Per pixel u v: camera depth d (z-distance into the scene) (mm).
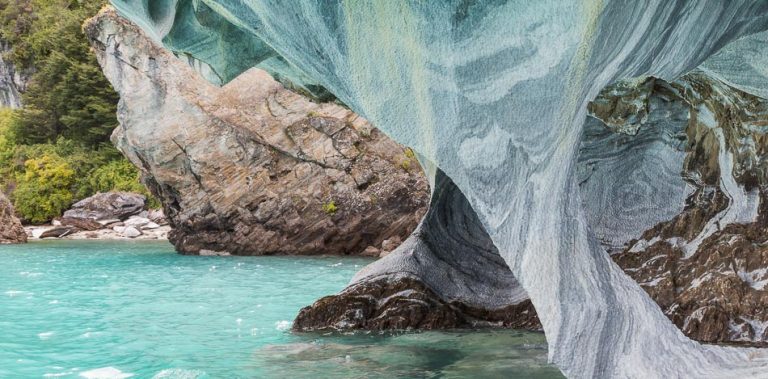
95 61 34031
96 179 32312
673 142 8195
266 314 9273
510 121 3562
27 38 39250
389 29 3561
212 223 18703
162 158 18328
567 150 3713
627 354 3723
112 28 17969
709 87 7391
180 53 5441
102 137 35125
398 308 8273
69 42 34812
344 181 18422
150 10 4527
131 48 17984
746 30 4141
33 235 26438
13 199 31500
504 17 3373
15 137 35875
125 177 32375
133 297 10781
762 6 4059
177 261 16688
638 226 8336
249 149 18406
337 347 7160
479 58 3473
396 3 3473
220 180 18484
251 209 18625
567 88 3477
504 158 3619
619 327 3738
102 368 6320
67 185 32031
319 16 3713
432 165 9133
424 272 8672
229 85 18406
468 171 3664
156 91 18125
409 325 8203
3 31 40844
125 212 28297
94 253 18969
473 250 9117
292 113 18438
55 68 34938
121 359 6684
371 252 18609
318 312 8211
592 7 3246
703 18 3855
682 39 3865
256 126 18344
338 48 3764
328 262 16547
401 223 18469
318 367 6285
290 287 12000
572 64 3412
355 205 18375
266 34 4051
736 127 7312
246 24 4113
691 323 6840
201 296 10914
